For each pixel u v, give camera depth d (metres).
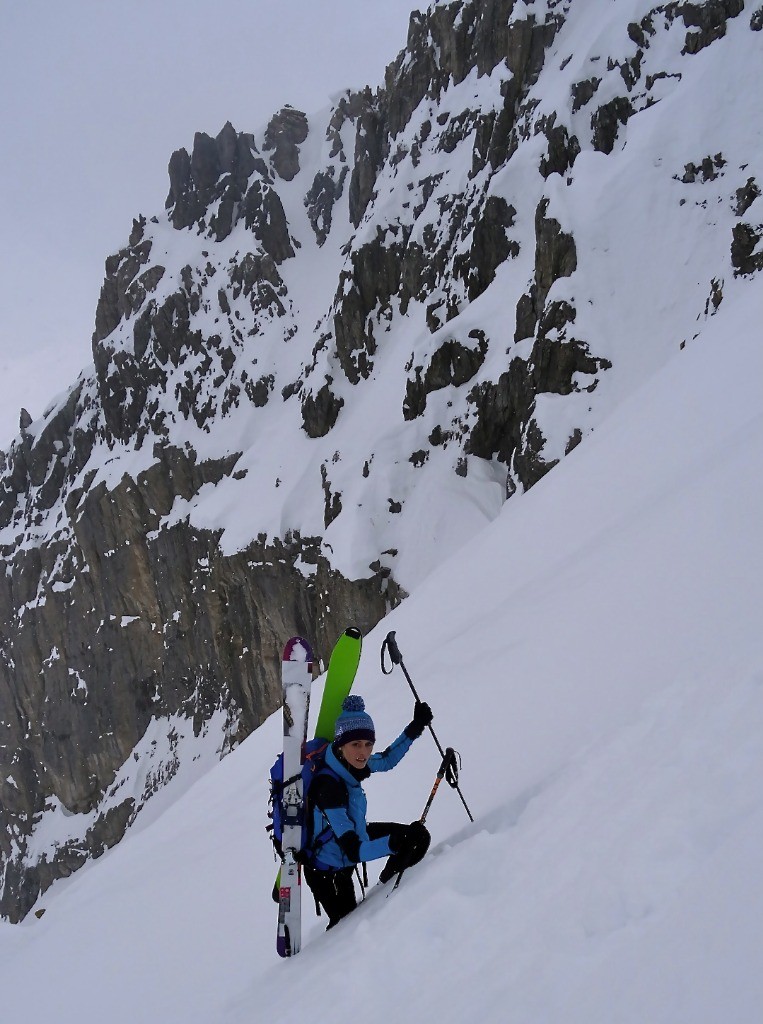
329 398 51.75
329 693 4.22
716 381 13.73
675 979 1.59
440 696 7.64
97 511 66.12
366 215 65.25
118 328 75.25
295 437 54.50
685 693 3.52
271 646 48.16
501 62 54.94
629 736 3.46
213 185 80.88
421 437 41.03
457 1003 2.16
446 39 61.94
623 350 31.41
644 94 40.06
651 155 34.94
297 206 78.94
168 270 75.38
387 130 70.31
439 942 2.73
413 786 5.57
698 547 6.43
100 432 74.62
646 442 14.35
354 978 2.89
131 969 6.07
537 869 2.72
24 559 74.31
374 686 11.73
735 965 1.50
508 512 18.94
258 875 6.64
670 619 5.38
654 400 16.41
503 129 50.75
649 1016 1.54
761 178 31.52
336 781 3.98
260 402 62.50
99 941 7.29
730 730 2.70
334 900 4.05
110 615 65.81
